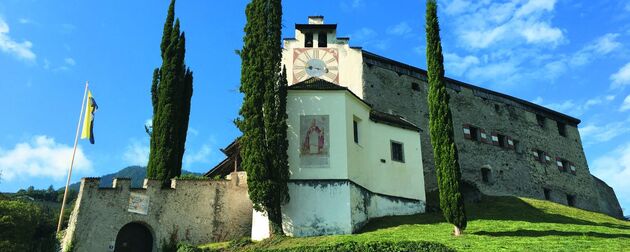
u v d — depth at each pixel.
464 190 38.97
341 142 27.12
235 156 31.61
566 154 52.62
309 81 30.38
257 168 24.95
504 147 47.12
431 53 26.89
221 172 34.59
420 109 42.75
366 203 28.22
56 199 67.25
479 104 47.59
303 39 39.78
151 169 29.52
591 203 52.06
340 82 38.84
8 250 26.84
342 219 25.62
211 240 26.52
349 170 26.83
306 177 26.33
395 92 41.78
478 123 46.44
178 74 31.91
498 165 45.59
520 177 46.69
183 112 32.19
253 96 26.14
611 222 34.66
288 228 25.33
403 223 27.95
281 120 25.88
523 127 49.94
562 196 49.53
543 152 50.25
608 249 20.09
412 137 33.66
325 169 26.53
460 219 23.88
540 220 30.72
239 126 26.20
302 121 27.38
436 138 25.50
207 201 27.16
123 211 25.22
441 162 25.05
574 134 55.03
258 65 26.78
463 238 22.86
